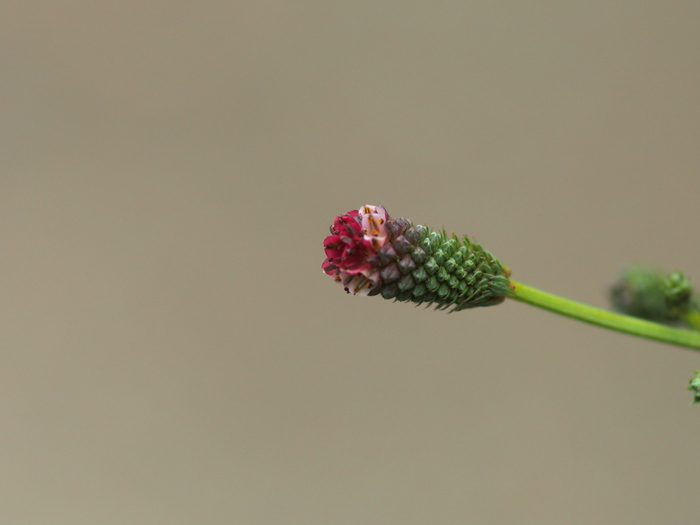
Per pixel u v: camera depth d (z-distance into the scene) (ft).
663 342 0.87
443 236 0.86
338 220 0.85
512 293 0.87
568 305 0.87
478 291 0.86
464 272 0.86
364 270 0.84
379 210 0.85
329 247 0.85
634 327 0.87
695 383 0.85
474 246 0.87
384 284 0.85
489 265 0.86
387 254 0.84
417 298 0.85
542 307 0.87
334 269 0.85
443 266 0.85
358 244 0.84
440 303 0.86
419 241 0.85
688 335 0.87
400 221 0.85
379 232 0.85
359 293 0.85
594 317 0.87
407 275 0.85
